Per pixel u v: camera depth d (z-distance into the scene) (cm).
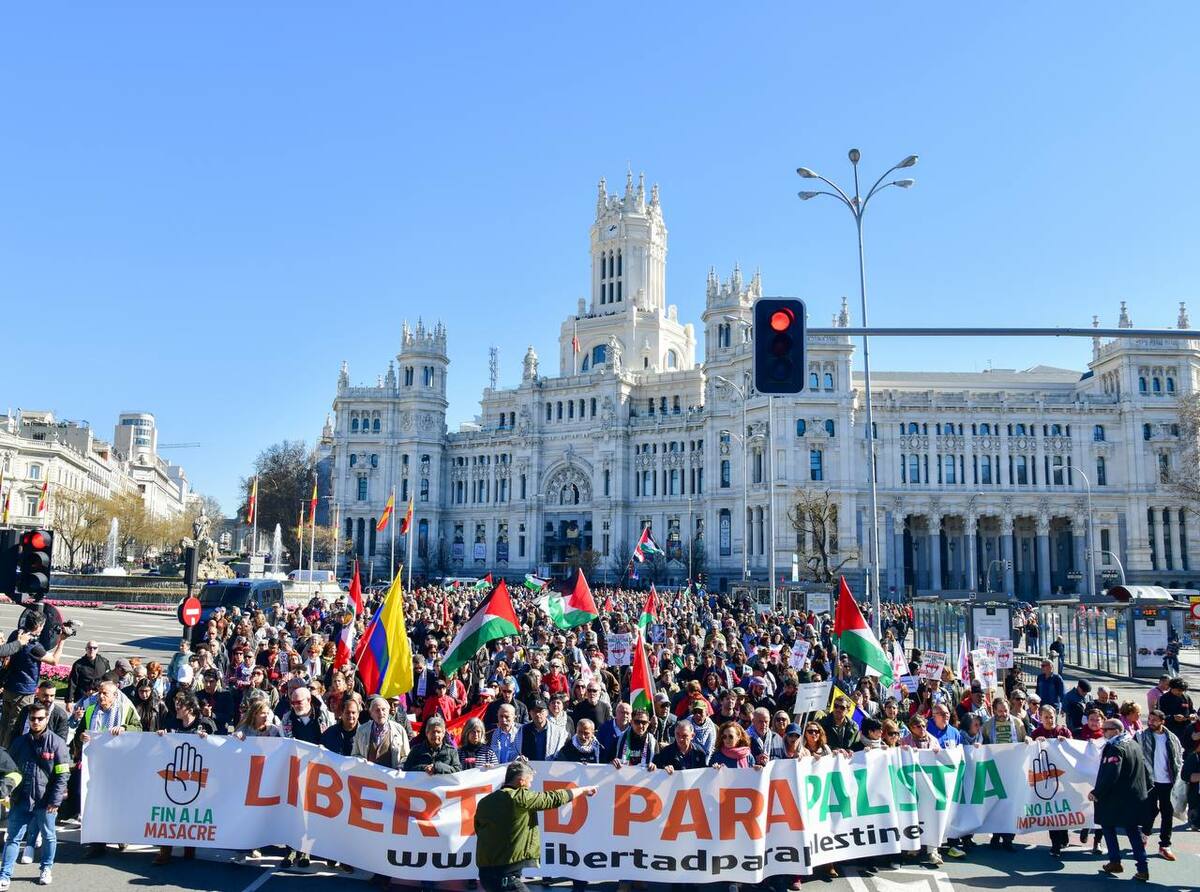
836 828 1781
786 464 12875
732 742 1766
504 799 1383
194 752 1783
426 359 16975
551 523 15862
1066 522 13850
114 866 1764
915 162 4834
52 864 1652
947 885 1770
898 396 13312
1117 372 13625
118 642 5800
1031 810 1964
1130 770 1820
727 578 13438
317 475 19238
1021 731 2148
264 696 1870
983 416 13350
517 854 1376
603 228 17362
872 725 2005
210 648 2945
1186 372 13375
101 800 1772
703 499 14325
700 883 1705
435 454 16812
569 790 1480
